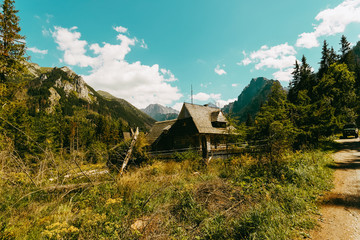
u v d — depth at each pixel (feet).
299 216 15.06
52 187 22.75
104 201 20.25
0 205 18.43
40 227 15.31
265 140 31.96
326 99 66.54
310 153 38.11
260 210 14.79
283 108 47.93
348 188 20.86
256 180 24.31
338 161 36.17
